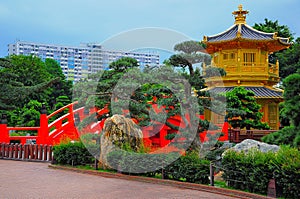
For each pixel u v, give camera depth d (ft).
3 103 80.02
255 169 33.86
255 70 100.48
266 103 99.96
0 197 33.83
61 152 53.98
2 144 67.41
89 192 35.94
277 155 33.68
